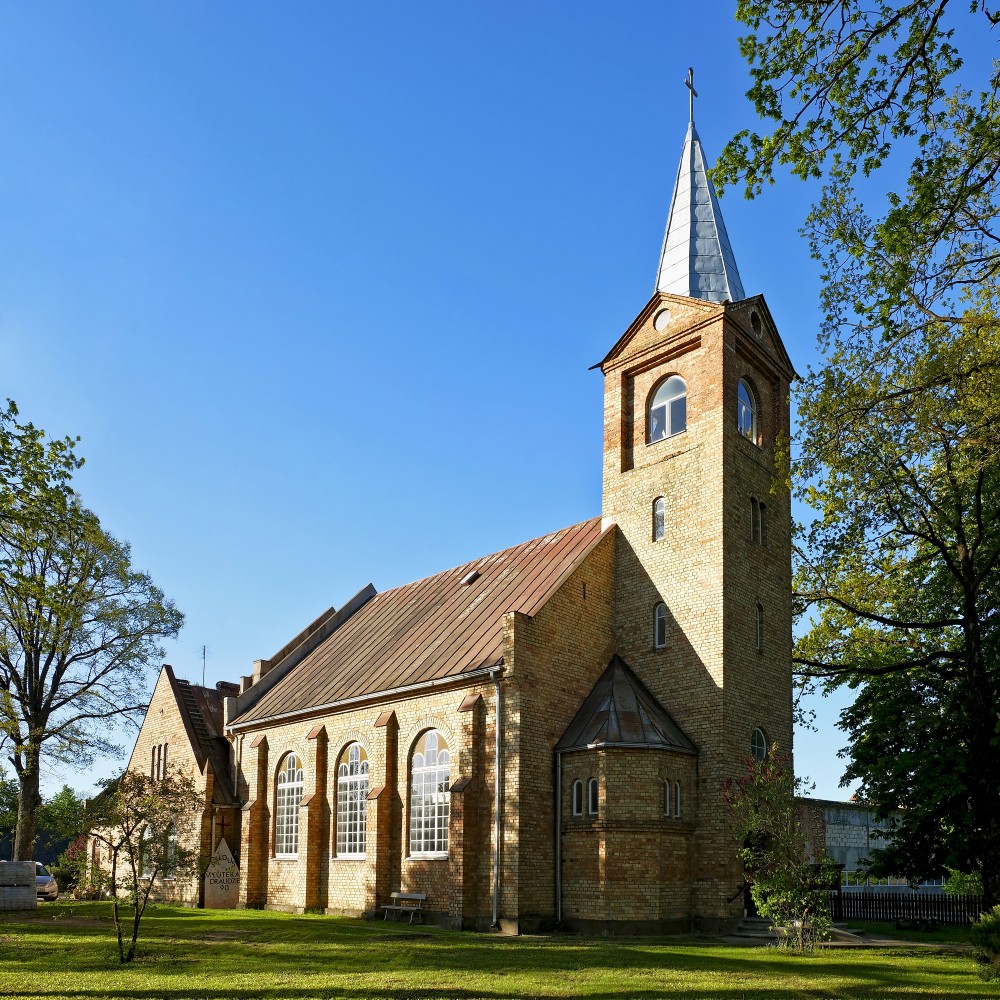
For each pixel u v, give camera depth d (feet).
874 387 77.46
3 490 81.87
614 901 89.86
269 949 73.20
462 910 93.97
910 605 118.73
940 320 69.10
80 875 77.20
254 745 136.05
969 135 63.87
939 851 111.04
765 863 84.89
